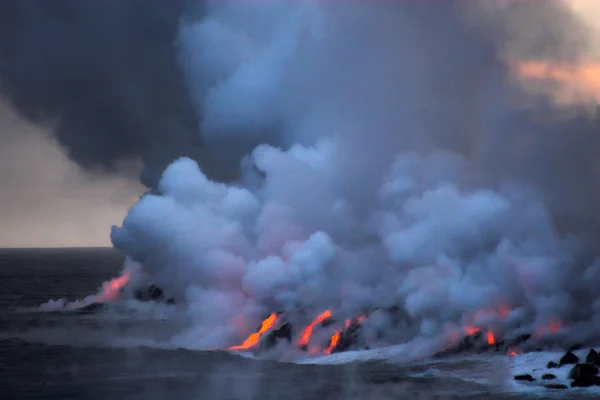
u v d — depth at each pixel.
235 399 109.44
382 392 110.69
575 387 107.56
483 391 107.50
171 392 114.69
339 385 116.38
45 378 124.94
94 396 112.25
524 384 109.88
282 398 109.44
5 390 116.62
